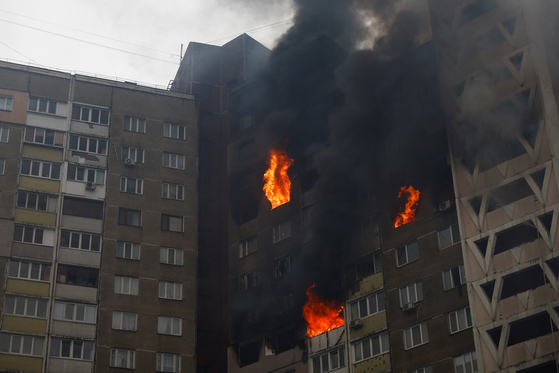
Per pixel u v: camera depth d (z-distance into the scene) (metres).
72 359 53.72
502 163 46.44
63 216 58.00
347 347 50.78
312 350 52.78
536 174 45.16
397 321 48.53
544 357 41.03
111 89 63.88
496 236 45.25
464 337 45.06
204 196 64.06
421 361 46.41
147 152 62.72
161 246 59.62
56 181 59.00
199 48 70.50
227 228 62.88
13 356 52.44
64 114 61.62
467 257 45.81
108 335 55.22
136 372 54.75
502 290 44.53
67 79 62.91
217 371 58.16
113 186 60.41
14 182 57.78
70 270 56.44
